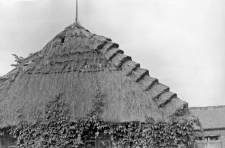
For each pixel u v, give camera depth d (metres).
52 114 10.72
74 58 12.51
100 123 10.41
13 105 11.38
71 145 10.54
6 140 11.15
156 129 10.25
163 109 10.62
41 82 11.95
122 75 11.55
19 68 13.03
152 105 10.66
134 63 12.04
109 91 11.08
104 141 10.61
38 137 10.72
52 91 11.45
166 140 10.22
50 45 13.31
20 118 10.94
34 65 12.77
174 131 10.28
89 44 12.82
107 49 12.53
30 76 12.34
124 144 10.33
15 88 12.04
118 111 10.46
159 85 11.52
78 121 10.43
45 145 10.59
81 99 10.97
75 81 11.65
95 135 10.50
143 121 10.18
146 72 11.83
